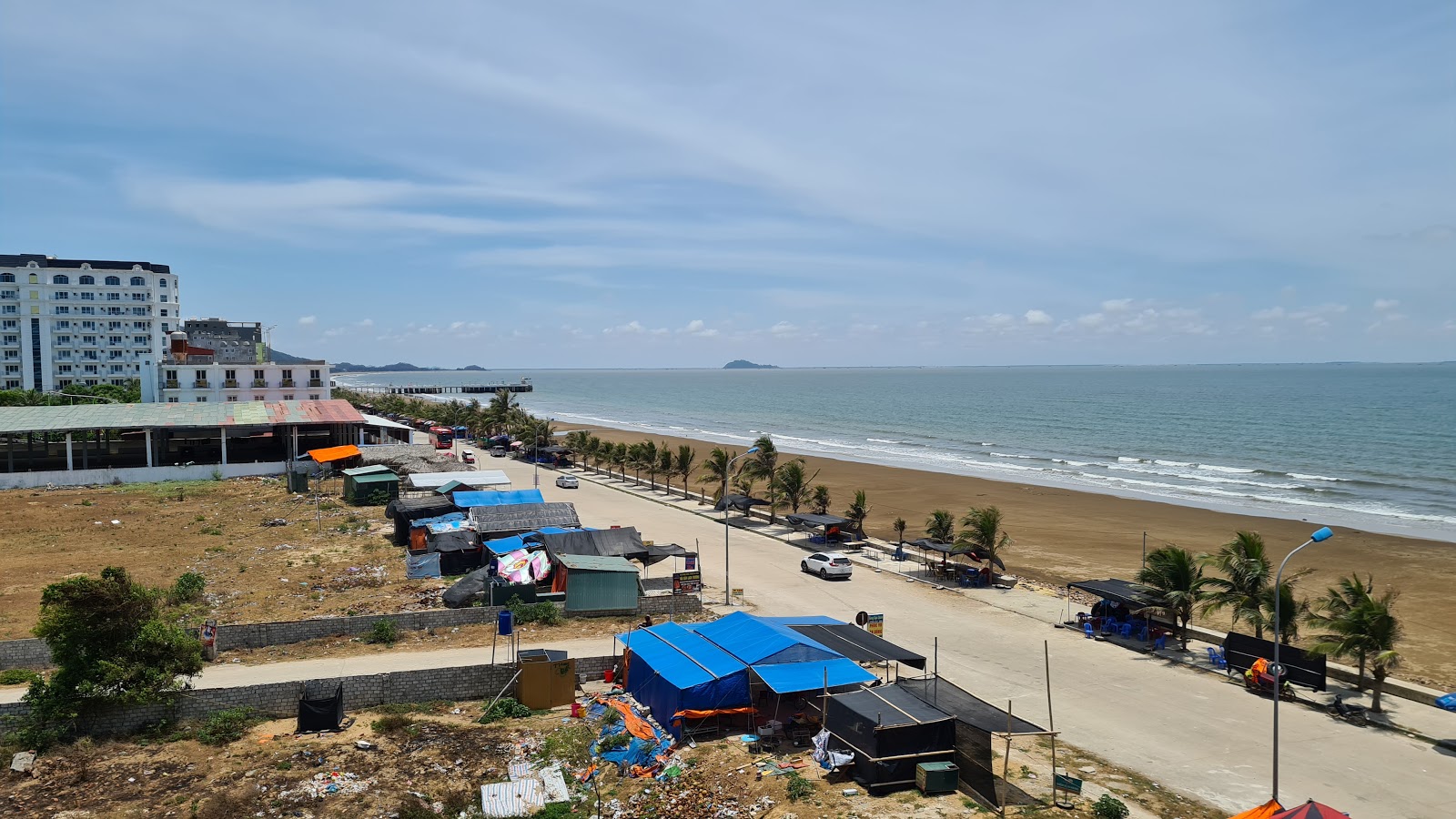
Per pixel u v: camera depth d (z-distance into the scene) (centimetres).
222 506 7838
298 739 3136
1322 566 6322
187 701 3262
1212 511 8662
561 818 2577
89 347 18400
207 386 12419
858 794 2711
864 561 6144
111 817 2562
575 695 3559
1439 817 2625
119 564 5619
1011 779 2847
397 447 10244
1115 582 4666
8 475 8662
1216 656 4031
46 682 3506
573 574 4631
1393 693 3662
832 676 3212
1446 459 12450
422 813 2584
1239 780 2867
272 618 4475
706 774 2858
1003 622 4675
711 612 4738
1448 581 5897
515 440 13450
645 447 9788
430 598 4881
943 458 13600
